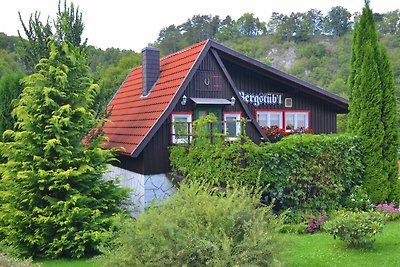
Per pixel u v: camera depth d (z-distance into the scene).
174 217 5.55
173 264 5.15
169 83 14.27
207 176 11.15
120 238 5.67
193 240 5.20
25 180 9.95
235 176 10.65
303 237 9.46
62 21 12.98
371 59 12.38
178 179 12.38
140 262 5.27
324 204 11.62
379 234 9.25
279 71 15.97
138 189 13.37
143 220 5.59
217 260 5.01
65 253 9.91
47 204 10.12
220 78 14.54
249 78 16.36
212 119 11.68
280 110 16.94
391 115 12.41
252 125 14.62
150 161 13.10
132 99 16.77
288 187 11.20
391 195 12.37
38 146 10.26
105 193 10.88
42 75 10.27
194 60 13.70
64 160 10.17
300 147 11.34
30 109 10.20
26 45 13.30
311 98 17.55
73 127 10.34
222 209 5.59
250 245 5.22
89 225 9.84
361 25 12.62
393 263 7.40
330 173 11.79
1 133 14.03
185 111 13.88
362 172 12.45
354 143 12.35
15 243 9.81
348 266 7.35
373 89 12.34
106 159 11.28
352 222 8.39
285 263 5.61
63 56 10.70
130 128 14.32
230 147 10.76
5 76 14.71
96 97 12.37
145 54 15.46
